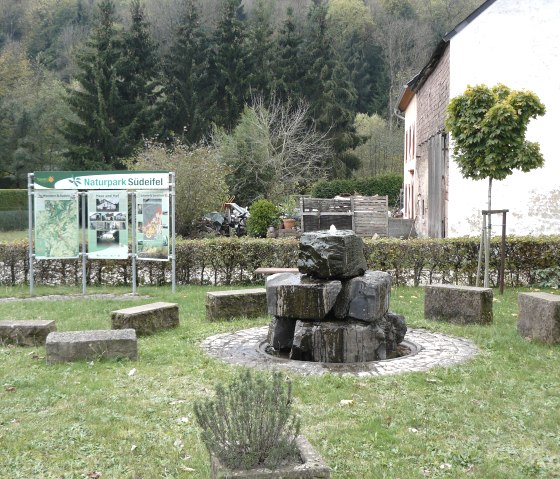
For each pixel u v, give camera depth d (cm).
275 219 2583
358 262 812
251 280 1498
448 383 658
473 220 2016
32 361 761
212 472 377
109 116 4341
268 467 366
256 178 3575
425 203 2723
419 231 2900
